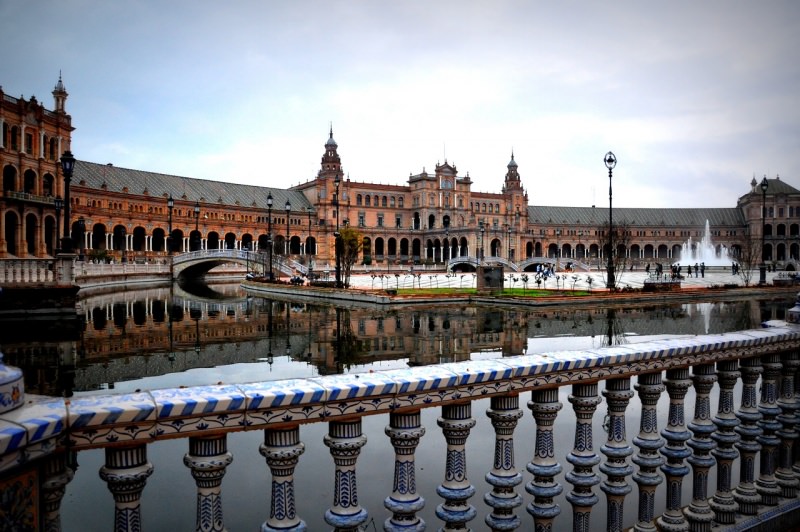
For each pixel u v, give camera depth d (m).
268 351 23.33
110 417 3.91
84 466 10.57
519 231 159.75
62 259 34.44
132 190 118.31
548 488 5.69
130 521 4.21
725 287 58.44
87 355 22.14
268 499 8.83
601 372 5.82
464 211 166.62
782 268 133.62
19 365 20.12
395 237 158.50
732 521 6.95
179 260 90.88
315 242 148.62
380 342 25.78
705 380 6.75
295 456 4.54
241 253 91.06
